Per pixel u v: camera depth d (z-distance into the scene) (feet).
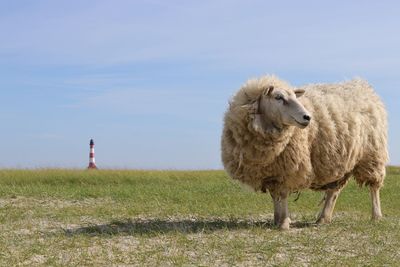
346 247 29.07
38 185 61.62
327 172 36.06
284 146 33.45
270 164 33.96
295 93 34.65
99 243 29.58
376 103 40.22
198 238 30.99
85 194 54.34
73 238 30.86
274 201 35.24
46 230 34.32
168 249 27.89
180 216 41.32
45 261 25.14
